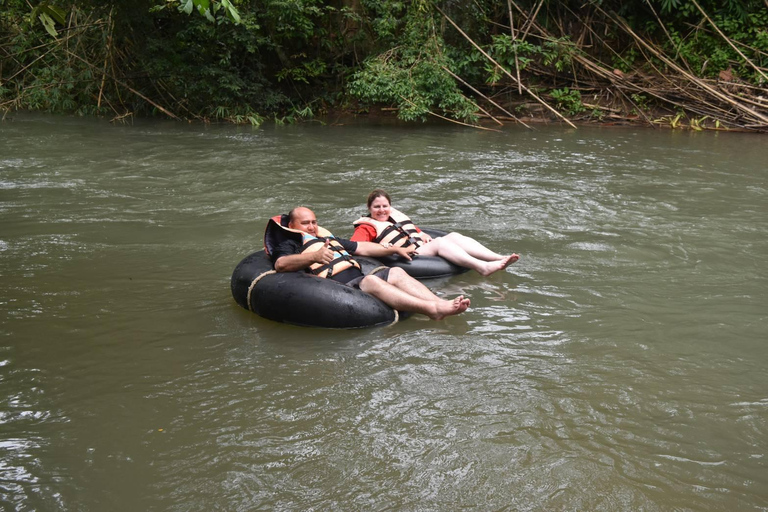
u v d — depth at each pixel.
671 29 17.34
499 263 5.55
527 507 2.81
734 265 6.03
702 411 3.55
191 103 15.73
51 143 11.98
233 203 8.12
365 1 15.92
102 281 5.49
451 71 15.31
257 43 15.46
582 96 16.84
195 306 4.99
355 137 13.48
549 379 3.88
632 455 3.17
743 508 2.81
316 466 3.07
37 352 4.23
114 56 15.88
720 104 15.90
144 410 3.55
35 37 16.45
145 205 7.97
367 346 4.32
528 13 17.62
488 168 10.45
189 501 2.84
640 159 11.42
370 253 5.45
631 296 5.23
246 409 3.55
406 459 3.12
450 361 4.11
